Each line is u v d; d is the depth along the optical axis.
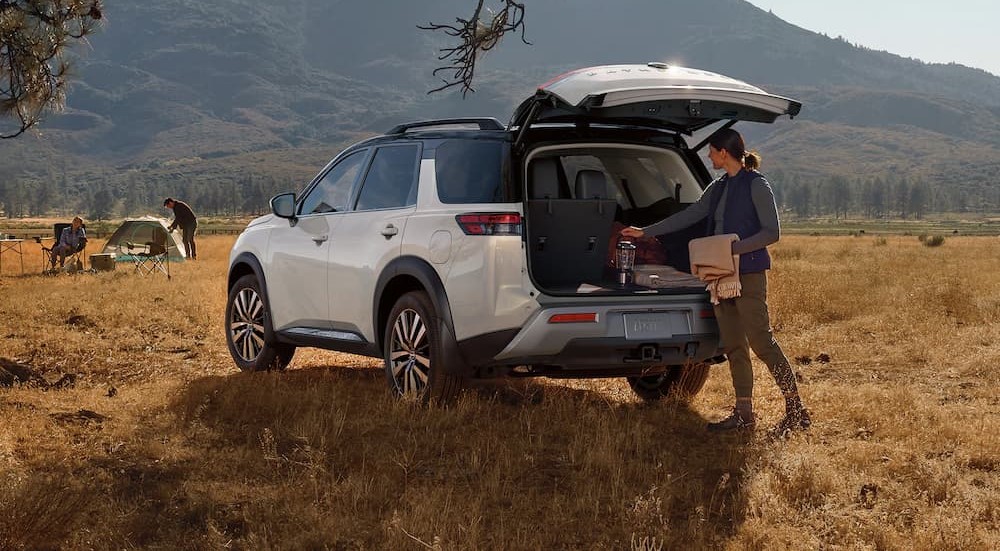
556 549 3.93
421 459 5.17
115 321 11.07
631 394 7.14
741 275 5.80
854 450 5.27
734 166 5.89
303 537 3.96
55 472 4.78
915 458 5.21
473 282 5.73
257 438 5.59
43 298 13.32
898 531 4.10
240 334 8.33
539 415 6.12
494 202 5.81
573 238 6.21
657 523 4.12
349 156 7.42
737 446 5.47
